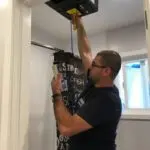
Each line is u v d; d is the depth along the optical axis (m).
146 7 0.82
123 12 2.49
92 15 2.53
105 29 2.99
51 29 2.96
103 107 1.06
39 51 2.88
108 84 1.17
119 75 2.90
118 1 2.23
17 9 1.08
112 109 1.09
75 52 3.24
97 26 2.87
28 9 1.15
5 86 1.01
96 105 1.06
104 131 1.09
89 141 1.08
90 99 1.11
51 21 2.69
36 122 2.71
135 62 2.85
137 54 2.78
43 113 2.84
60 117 1.05
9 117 0.99
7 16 1.04
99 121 1.05
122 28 2.93
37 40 2.89
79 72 2.43
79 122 1.02
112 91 1.16
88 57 1.41
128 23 2.82
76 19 1.35
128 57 2.86
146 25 0.82
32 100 2.68
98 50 3.09
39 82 2.83
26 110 1.07
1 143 0.97
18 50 1.06
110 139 1.13
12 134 0.99
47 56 3.01
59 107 1.08
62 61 2.26
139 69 2.82
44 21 2.69
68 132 1.02
